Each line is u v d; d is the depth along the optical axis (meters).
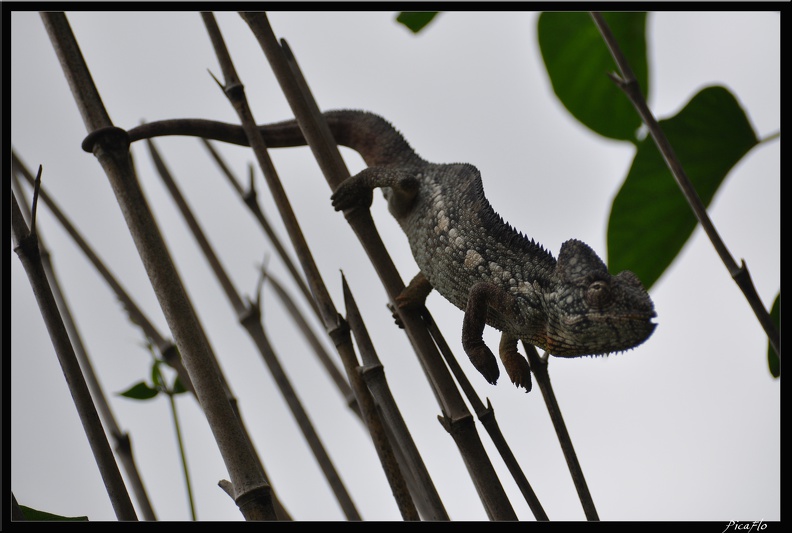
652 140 4.65
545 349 3.72
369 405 3.68
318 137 3.95
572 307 3.51
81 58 3.62
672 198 4.77
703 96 4.55
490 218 4.06
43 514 3.27
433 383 3.68
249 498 3.02
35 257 3.05
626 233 4.85
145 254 3.30
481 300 3.82
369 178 4.06
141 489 4.20
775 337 3.57
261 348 4.50
